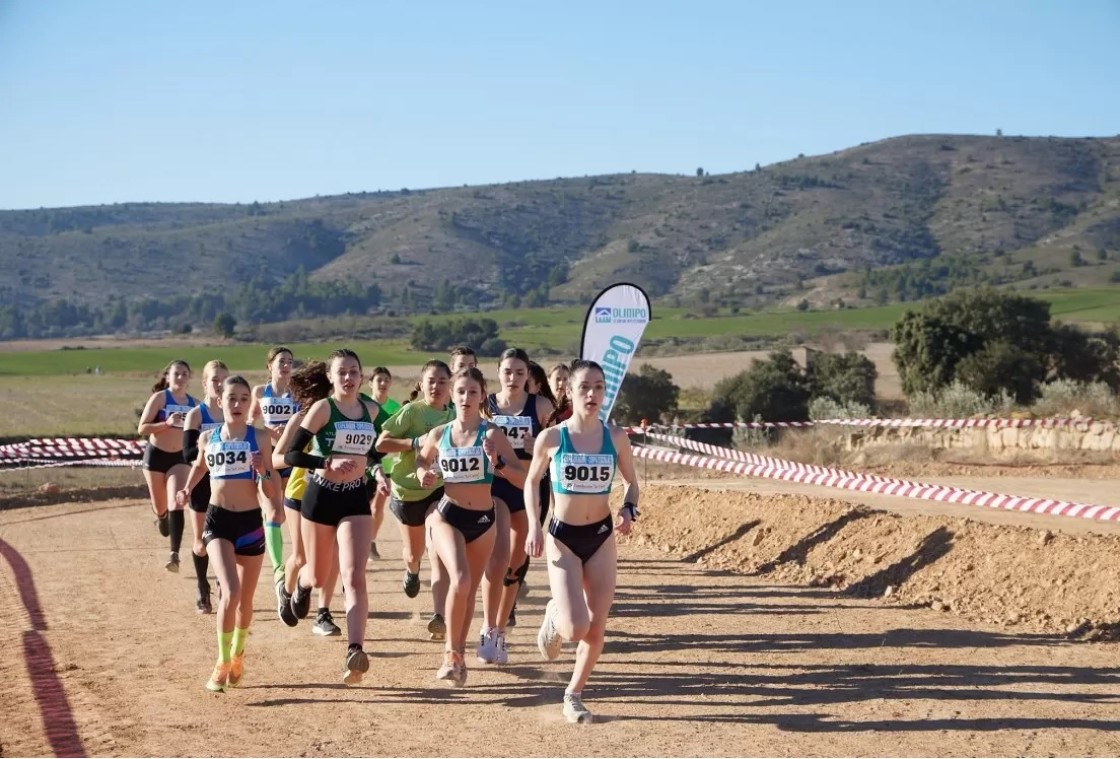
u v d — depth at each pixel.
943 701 7.39
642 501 16.12
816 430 26.91
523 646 9.20
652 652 8.86
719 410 46.84
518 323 130.12
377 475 8.40
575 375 7.27
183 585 11.80
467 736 6.76
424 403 9.29
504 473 8.12
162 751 6.48
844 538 12.16
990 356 40.91
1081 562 9.79
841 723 6.96
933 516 11.77
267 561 13.48
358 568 7.86
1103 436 21.19
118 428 43.59
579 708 7.08
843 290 175.88
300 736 6.76
